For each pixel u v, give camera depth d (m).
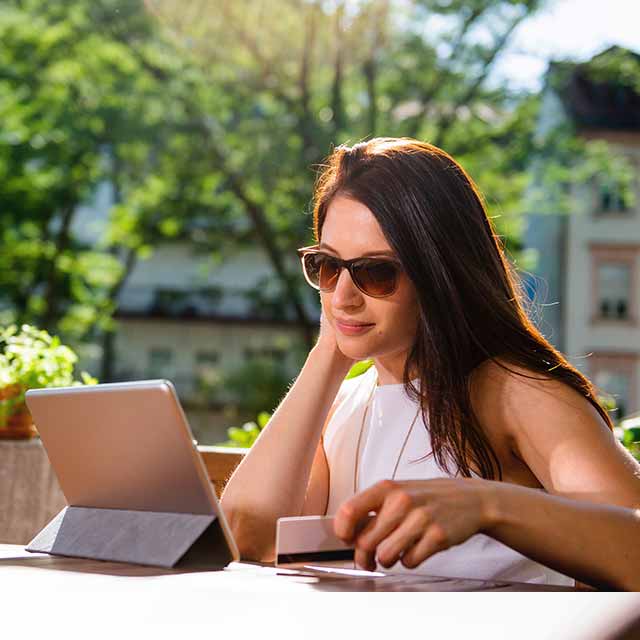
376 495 1.06
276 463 1.73
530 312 1.76
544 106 29.14
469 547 1.63
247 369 28.36
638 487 1.33
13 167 19.75
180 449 1.23
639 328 29.64
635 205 29.64
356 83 19.94
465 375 1.55
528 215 29.98
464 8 19.23
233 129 19.95
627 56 20.91
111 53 18.36
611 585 1.13
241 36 18.69
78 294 22.80
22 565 1.27
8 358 3.05
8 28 18.20
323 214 1.70
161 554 1.25
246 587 1.04
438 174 1.60
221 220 21.67
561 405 1.44
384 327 1.61
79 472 1.40
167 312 32.50
